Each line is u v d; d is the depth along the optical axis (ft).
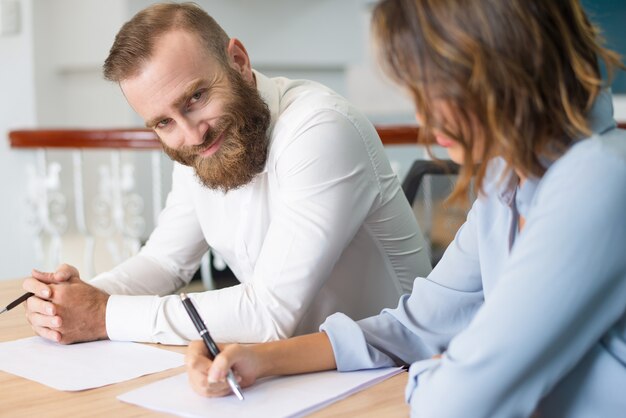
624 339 3.15
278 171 5.00
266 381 3.89
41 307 4.70
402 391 3.75
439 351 4.16
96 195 14.55
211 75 4.86
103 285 5.63
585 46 3.09
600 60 3.16
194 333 4.65
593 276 2.97
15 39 13.73
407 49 3.10
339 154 4.91
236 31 16.48
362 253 5.41
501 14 2.95
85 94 14.74
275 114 5.25
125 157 14.76
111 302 4.79
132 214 13.35
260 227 5.37
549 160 3.20
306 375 3.98
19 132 11.27
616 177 2.97
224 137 4.97
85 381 3.97
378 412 3.48
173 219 6.03
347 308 5.48
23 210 12.48
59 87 14.35
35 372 4.14
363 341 4.05
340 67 18.61
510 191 3.51
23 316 5.38
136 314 4.71
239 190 5.38
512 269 3.08
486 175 3.52
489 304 3.10
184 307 4.28
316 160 4.84
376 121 18.60
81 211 11.75
